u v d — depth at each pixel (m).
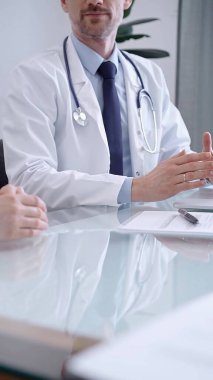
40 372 0.37
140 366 0.28
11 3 3.06
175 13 3.00
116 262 0.66
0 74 3.07
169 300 0.50
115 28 1.69
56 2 3.22
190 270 0.62
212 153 1.19
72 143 1.55
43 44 3.22
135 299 0.50
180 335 0.32
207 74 2.96
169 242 0.79
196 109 3.00
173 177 1.17
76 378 0.27
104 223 0.96
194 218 0.92
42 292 0.52
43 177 1.32
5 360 0.38
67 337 0.40
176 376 0.27
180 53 2.99
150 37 3.09
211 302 0.40
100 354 0.29
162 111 1.87
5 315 0.45
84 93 1.60
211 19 2.92
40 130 1.49
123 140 1.68
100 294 0.52
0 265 0.63
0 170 1.60
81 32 1.66
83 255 0.70
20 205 0.82
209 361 0.29
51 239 0.80
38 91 1.55
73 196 1.24
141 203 1.25
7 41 3.08
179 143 1.86
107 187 1.21
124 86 1.77
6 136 1.49
